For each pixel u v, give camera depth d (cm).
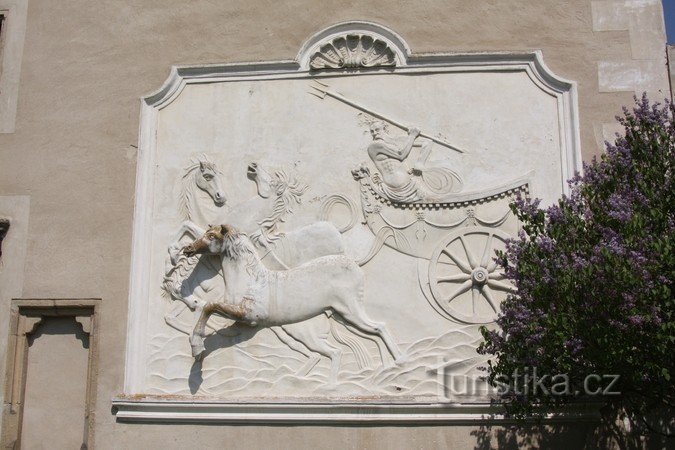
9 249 701
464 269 655
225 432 638
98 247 692
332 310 659
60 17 752
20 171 718
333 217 677
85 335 683
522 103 687
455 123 687
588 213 551
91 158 713
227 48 725
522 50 698
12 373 673
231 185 693
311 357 649
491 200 668
